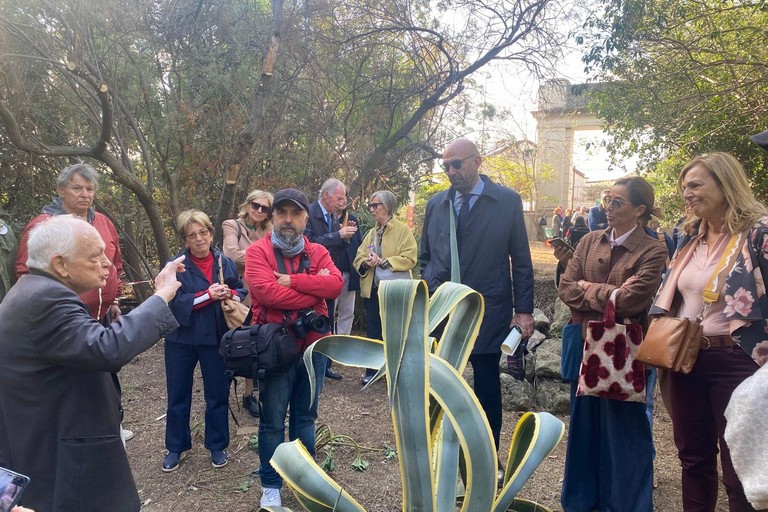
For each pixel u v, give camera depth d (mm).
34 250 1828
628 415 2684
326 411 4367
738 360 2172
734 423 1686
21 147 5289
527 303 3010
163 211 7836
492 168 18828
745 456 1654
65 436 1790
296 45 7207
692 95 7734
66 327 1738
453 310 1573
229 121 7215
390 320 1313
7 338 1750
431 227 3180
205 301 3316
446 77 7672
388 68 7973
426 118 8555
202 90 7090
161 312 1941
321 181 7758
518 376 4445
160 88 7410
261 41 7168
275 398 2818
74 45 5629
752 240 2088
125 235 6910
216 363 3416
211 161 7094
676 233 4152
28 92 6414
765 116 7805
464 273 2969
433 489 1290
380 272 4941
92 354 1737
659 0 7559
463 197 3035
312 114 7645
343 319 5430
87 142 6875
